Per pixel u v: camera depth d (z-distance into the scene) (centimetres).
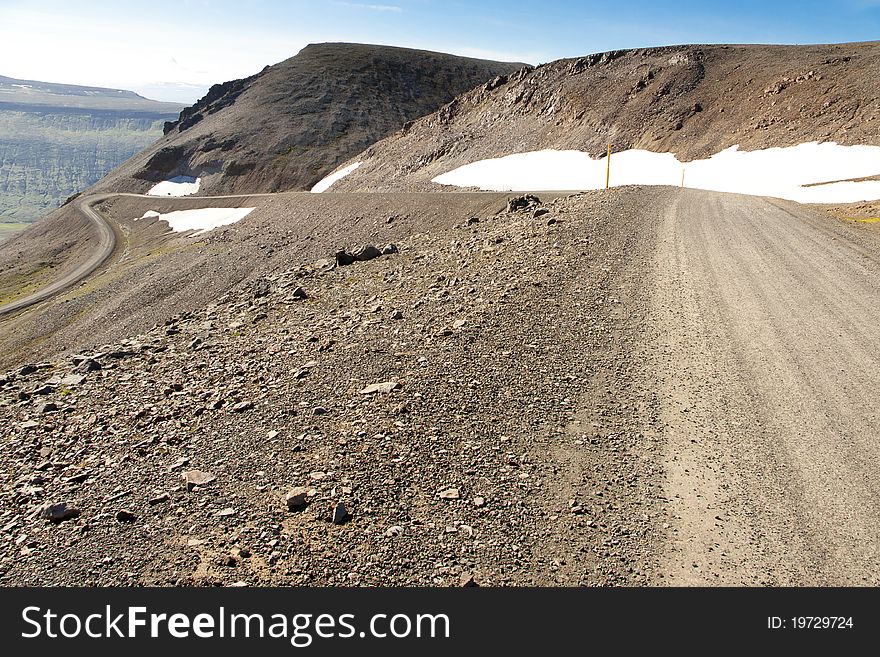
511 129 11288
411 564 600
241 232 7819
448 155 11588
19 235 14912
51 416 1110
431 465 765
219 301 2205
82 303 6131
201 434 909
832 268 1666
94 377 1339
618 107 9769
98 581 596
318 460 787
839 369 1012
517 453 790
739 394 938
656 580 581
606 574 589
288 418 921
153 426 975
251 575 589
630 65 11050
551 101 11100
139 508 716
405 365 1072
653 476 741
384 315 1422
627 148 8762
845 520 652
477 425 858
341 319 1482
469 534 641
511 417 877
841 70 7300
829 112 6650
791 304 1351
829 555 606
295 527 656
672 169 7475
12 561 635
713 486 718
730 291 1444
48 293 8556
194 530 662
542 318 1252
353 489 718
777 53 9625
